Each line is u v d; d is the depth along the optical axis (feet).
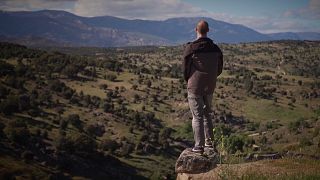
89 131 457.68
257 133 489.26
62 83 612.70
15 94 518.37
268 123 574.56
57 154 361.51
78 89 653.71
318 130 94.84
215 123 574.97
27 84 590.96
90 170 360.69
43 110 501.56
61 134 410.72
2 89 512.22
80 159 368.48
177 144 475.72
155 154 436.76
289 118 621.72
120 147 437.58
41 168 331.57
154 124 553.23
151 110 602.44
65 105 546.26
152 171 391.65
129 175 377.71
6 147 344.28
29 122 440.04
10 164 315.37
